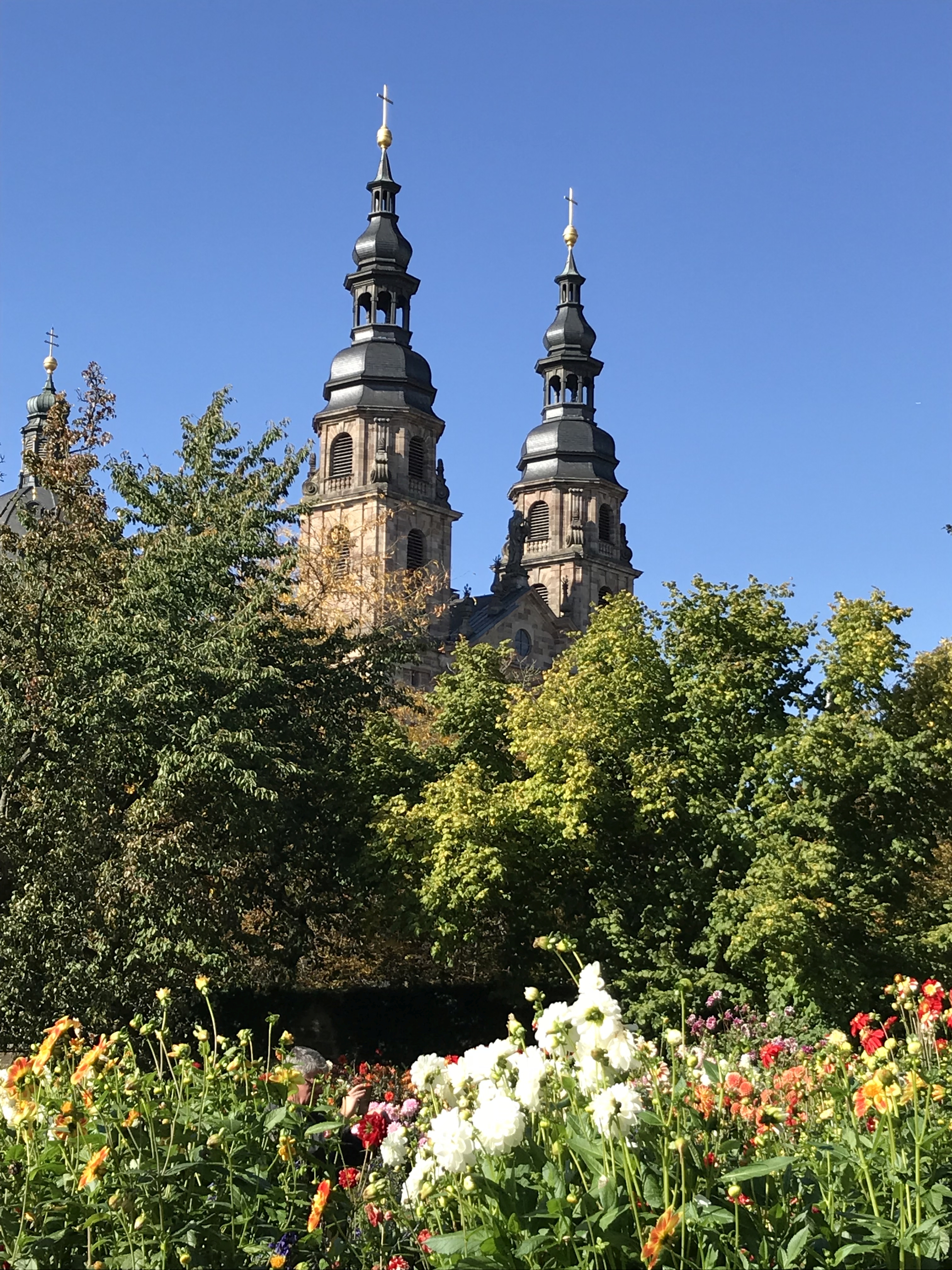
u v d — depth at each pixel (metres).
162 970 27.05
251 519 35.50
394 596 61.19
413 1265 7.48
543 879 33.72
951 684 35.09
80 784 27.23
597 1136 6.58
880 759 31.97
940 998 10.05
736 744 33.94
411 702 39.69
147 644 29.20
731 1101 7.55
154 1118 7.64
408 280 104.06
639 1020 30.33
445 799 32.28
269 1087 7.89
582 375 122.38
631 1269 6.21
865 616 33.94
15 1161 7.50
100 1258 7.09
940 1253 6.09
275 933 33.94
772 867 30.02
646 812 32.56
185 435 38.06
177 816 28.48
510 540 112.31
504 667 58.12
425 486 102.44
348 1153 9.31
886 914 33.03
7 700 27.23
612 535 121.25
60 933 25.94
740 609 35.09
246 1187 7.20
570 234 123.44
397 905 32.38
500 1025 34.59
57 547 29.55
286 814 31.39
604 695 34.16
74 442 32.53
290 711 33.91
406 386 101.62
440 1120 6.58
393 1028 33.88
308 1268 6.77
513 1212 6.30
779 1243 6.25
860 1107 7.35
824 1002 29.14
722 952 31.72
